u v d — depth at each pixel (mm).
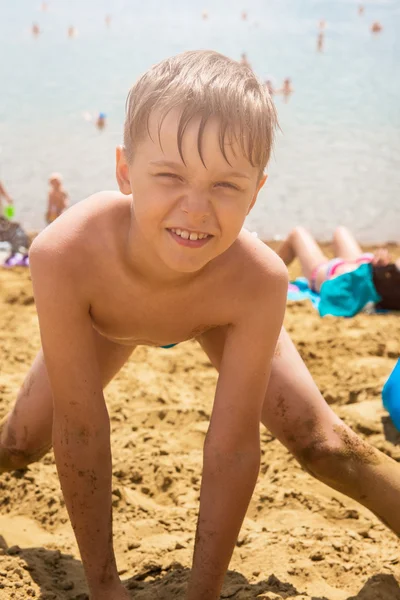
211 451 2465
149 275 2398
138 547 3172
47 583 2836
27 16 41125
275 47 31438
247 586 2797
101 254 2391
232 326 2521
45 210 11406
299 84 22953
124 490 3604
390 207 12148
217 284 2443
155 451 4031
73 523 2521
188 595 2484
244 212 2125
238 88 2047
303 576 2916
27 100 19281
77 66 24969
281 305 2473
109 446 2488
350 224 11328
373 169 14297
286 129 17312
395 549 3182
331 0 54500
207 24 40344
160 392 4805
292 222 11297
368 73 25312
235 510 2473
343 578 2926
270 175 13633
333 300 6883
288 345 3006
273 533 3279
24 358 5324
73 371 2410
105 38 32812
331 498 3691
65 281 2361
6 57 26578
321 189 12953
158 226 2119
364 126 17797
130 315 2525
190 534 3303
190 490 3736
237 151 2025
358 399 4816
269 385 2904
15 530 3328
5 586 2717
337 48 31562
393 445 4270
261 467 3998
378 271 6914
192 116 1991
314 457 2875
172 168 2037
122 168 2297
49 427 3053
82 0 50594
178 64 2100
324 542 3148
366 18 44500
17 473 3699
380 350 5691
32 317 6309
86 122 17094
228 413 2467
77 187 12539
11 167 13492
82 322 2424
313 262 7500
